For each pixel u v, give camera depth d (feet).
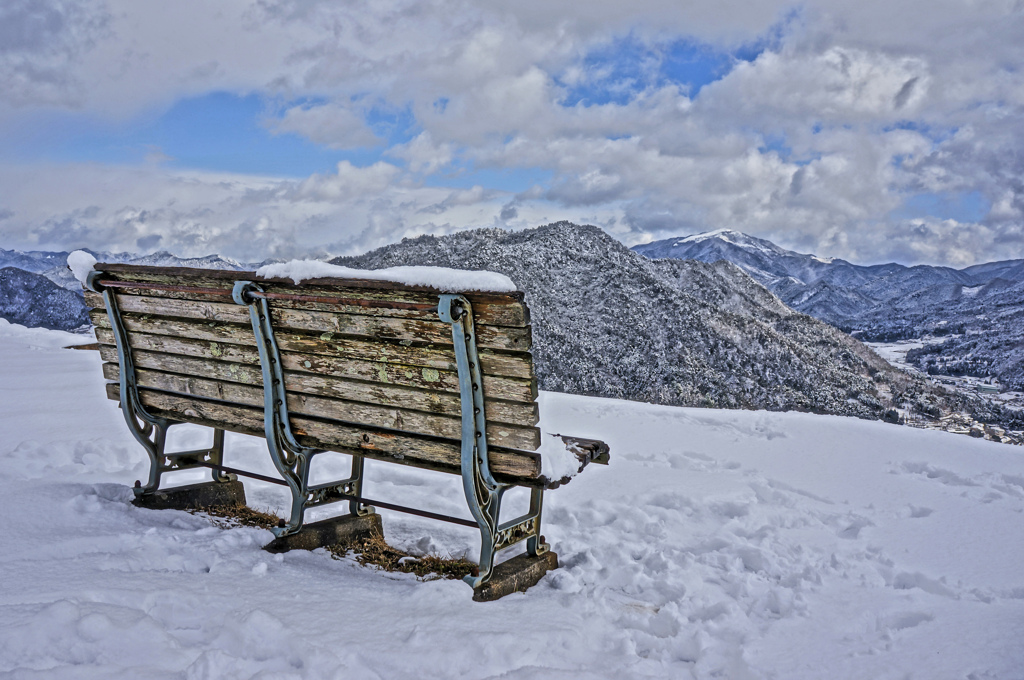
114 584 7.48
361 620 7.14
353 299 8.02
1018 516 13.38
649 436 20.49
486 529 8.43
